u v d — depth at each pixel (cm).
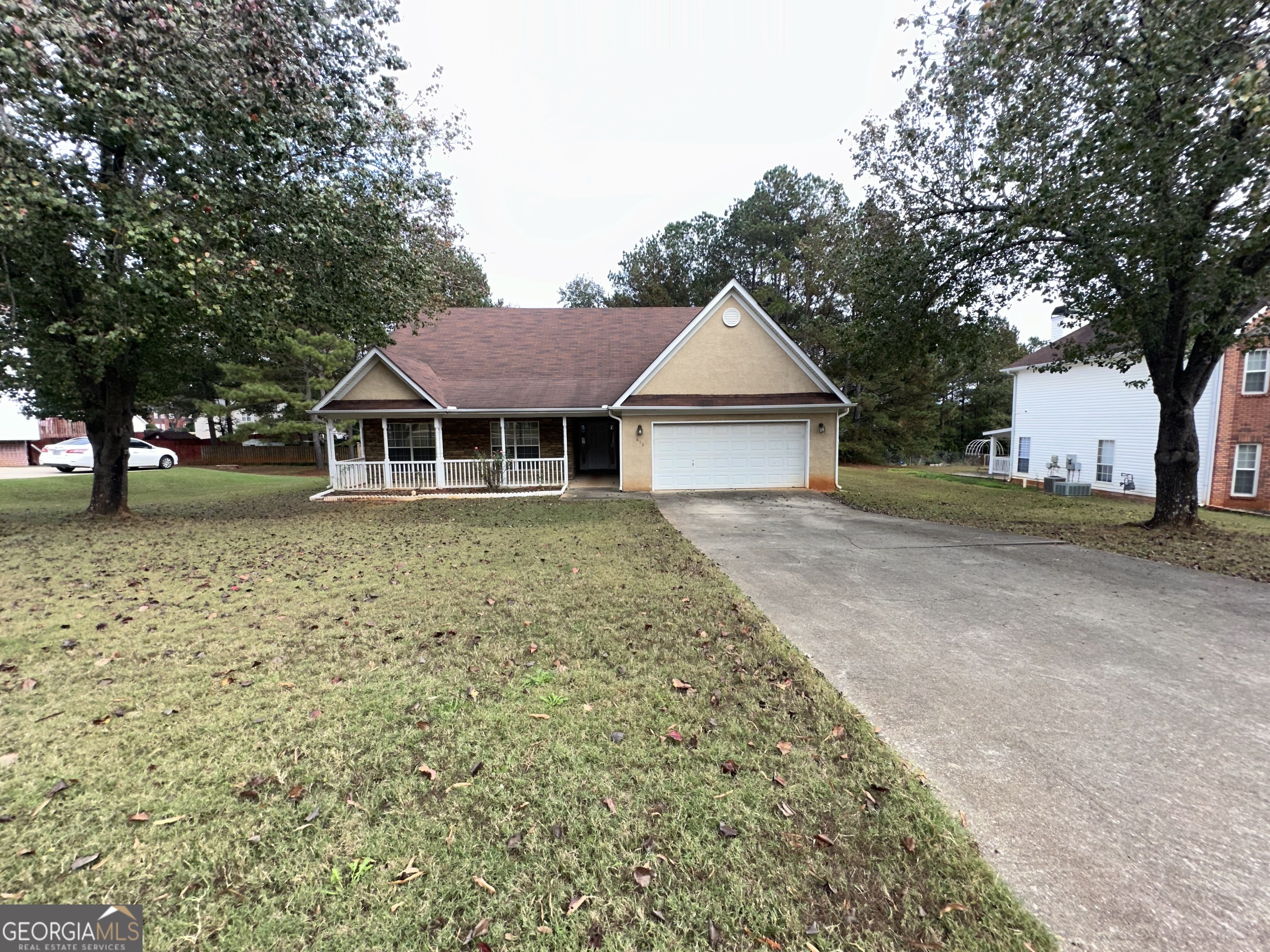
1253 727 321
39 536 890
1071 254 877
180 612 504
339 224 927
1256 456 1538
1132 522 1054
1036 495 1612
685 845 226
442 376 1630
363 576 625
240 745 291
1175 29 632
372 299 1077
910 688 365
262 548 786
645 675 378
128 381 1102
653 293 3134
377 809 244
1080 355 1112
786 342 1520
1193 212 678
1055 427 2022
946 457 3628
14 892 202
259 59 757
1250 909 198
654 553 744
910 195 1044
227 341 1073
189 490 1670
